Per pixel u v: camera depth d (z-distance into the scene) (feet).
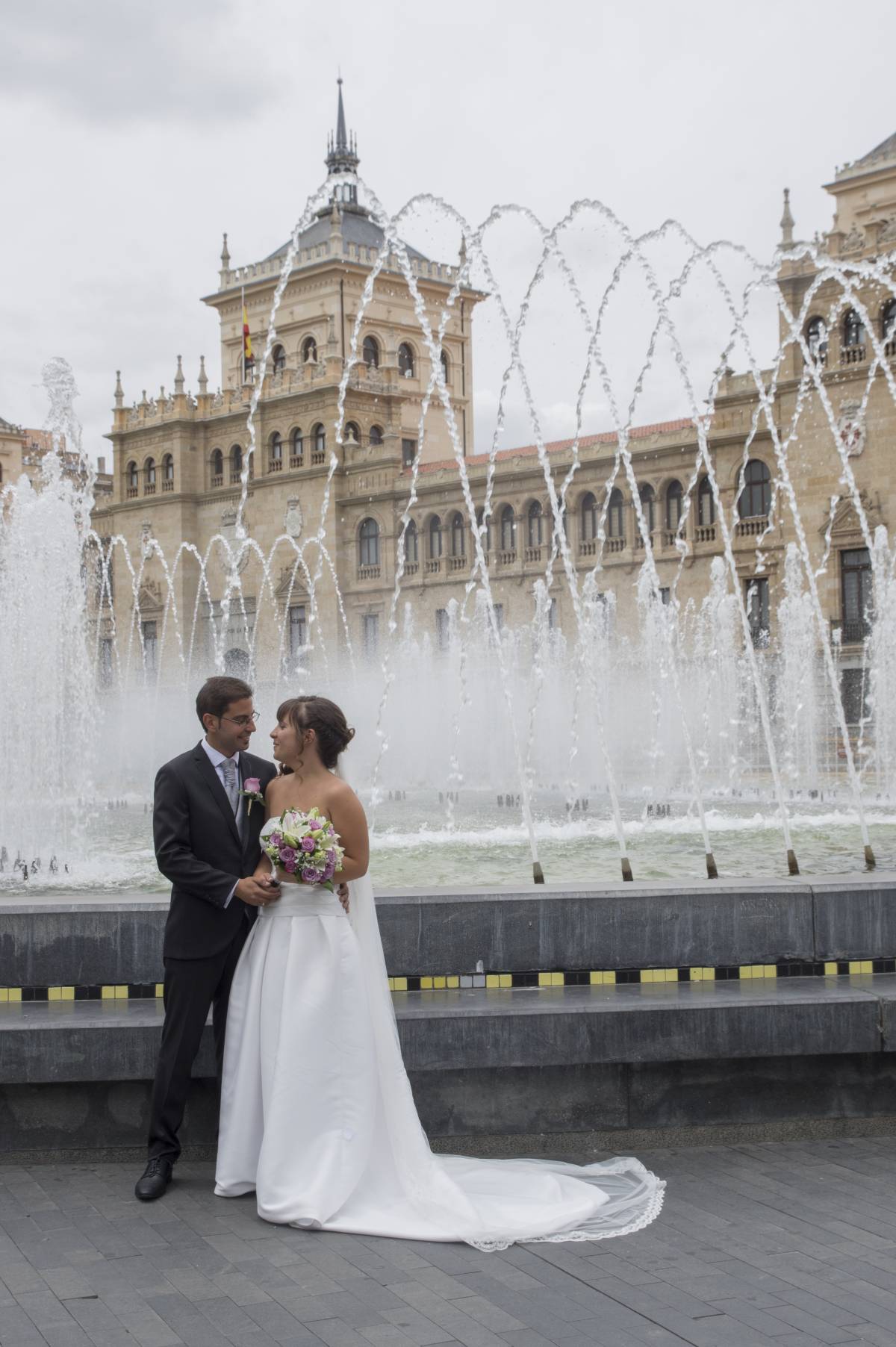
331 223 307.37
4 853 59.06
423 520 255.09
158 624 302.04
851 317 196.03
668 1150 27.78
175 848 25.16
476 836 69.26
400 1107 24.76
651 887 30.22
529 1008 27.53
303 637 275.39
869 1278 21.04
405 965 29.09
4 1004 28.63
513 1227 22.71
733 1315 19.75
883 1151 27.53
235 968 25.55
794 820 80.07
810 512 199.21
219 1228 23.40
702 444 83.82
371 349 303.48
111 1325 19.49
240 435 289.94
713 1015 27.78
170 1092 25.39
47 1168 26.81
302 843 24.27
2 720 71.15
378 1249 22.45
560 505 231.91
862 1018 28.14
